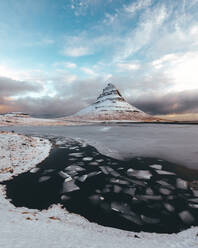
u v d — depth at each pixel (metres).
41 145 16.27
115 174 8.39
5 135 16.69
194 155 12.34
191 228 4.28
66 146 16.58
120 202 5.60
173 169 9.16
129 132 34.22
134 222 4.50
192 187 6.81
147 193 6.29
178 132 33.56
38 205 5.26
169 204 5.49
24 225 3.25
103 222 4.45
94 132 34.47
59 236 2.99
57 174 8.27
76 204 5.42
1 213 3.85
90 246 2.69
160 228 4.26
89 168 9.36
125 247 2.91
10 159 10.13
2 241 2.35
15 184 6.93
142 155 12.52
